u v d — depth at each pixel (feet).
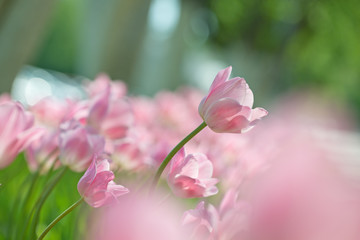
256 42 46.19
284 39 46.11
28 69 24.20
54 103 5.92
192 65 52.21
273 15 46.26
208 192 2.85
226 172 4.28
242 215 2.38
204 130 5.76
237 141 5.51
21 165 5.04
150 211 1.17
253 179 4.29
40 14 10.19
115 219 1.09
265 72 45.75
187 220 2.34
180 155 2.86
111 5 23.65
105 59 24.26
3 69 10.05
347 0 44.52
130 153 3.80
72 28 69.92
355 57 51.47
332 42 49.26
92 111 3.66
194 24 48.57
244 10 46.62
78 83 23.24
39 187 4.62
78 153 3.14
